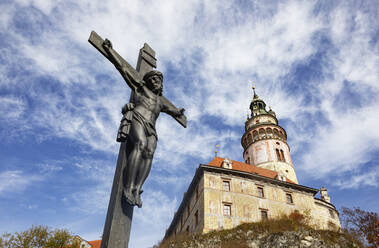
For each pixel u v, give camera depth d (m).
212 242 32.78
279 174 45.38
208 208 36.88
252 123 65.62
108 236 3.81
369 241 35.88
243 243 32.16
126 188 4.20
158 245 38.03
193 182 42.84
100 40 4.96
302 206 41.91
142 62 5.77
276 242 31.42
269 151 55.75
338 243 33.28
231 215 36.97
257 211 38.53
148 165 4.39
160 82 5.32
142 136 4.48
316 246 31.38
